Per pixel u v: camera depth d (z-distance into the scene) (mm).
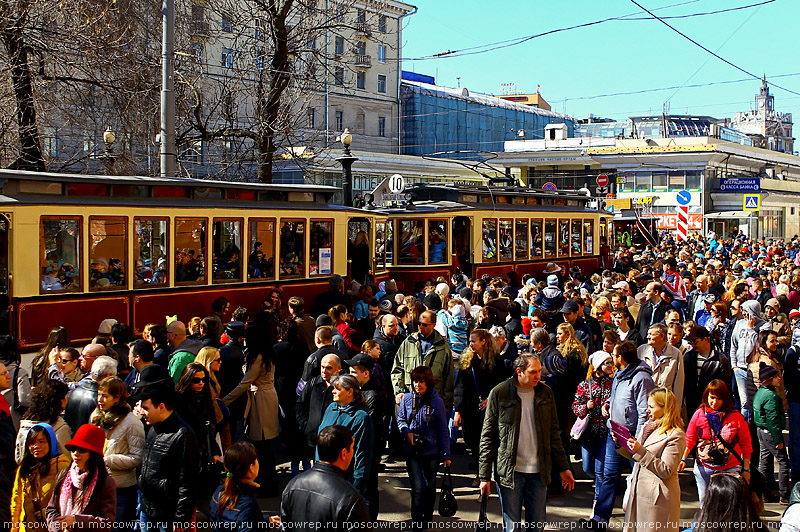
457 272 21047
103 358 7719
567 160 54375
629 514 6516
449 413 10789
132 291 12867
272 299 14367
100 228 12414
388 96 66250
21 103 20250
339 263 17078
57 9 20531
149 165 24906
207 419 7664
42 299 11609
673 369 8859
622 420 7746
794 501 4992
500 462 6867
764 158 59281
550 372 9164
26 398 8430
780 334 11461
